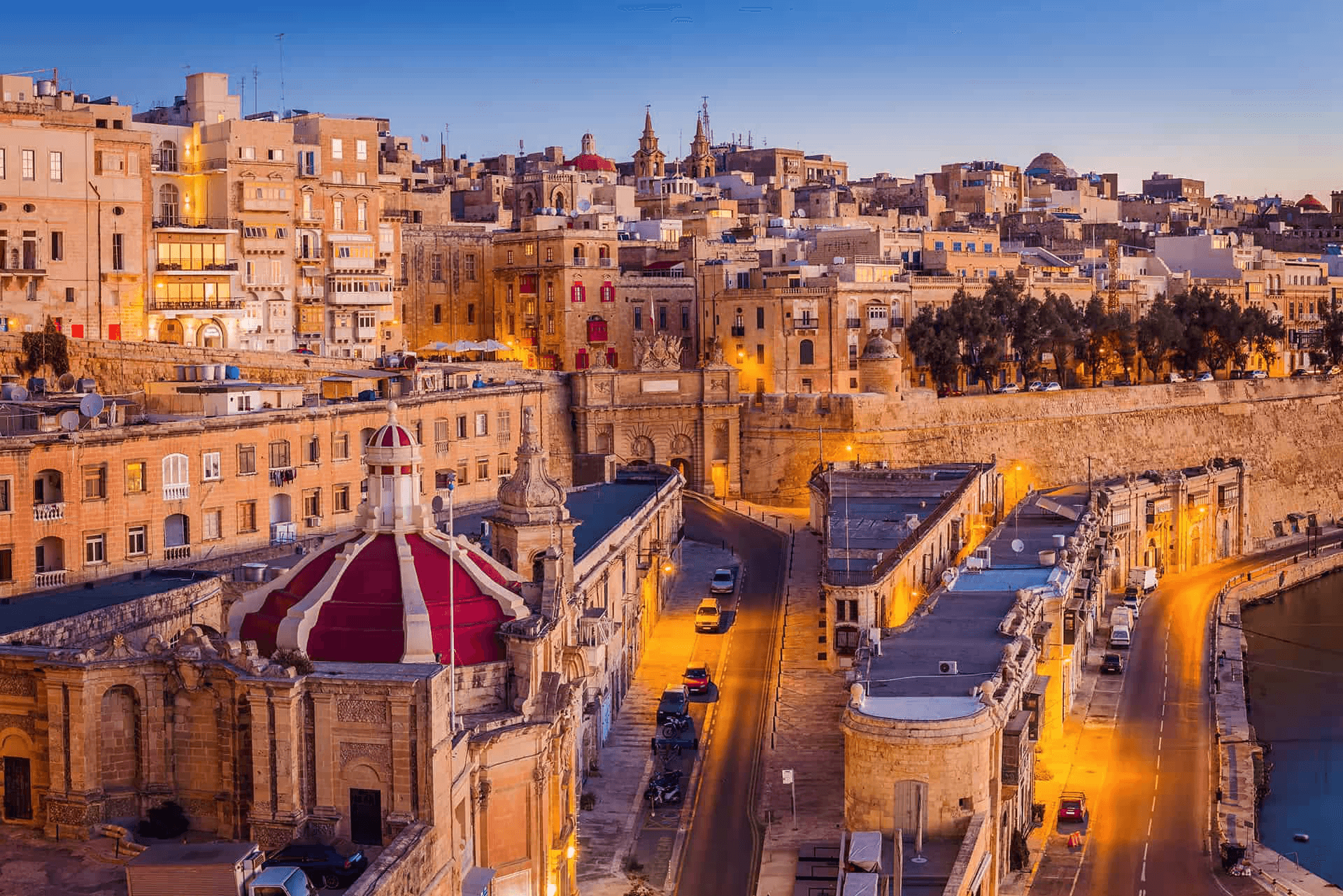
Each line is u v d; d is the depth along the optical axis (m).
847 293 189.62
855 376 190.50
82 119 145.12
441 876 53.94
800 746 96.19
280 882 48.59
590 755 91.56
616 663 102.94
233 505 97.31
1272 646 150.38
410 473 66.31
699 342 199.25
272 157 161.75
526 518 82.69
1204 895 83.81
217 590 82.00
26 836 56.31
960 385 199.75
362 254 175.88
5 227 131.25
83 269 137.25
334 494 106.75
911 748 74.69
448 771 55.53
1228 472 186.62
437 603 64.44
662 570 125.75
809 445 175.25
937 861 72.62
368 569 64.19
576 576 88.06
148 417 98.19
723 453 177.12
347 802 54.47
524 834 62.34
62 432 86.56
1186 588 165.00
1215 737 111.62
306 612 62.25
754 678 110.00
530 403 133.38
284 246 163.25
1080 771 103.81
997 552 125.31
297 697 54.19
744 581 136.50
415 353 178.62
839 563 112.69
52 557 86.19
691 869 79.12
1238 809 98.12
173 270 150.12
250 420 98.44
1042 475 192.50
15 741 57.22
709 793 89.38
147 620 74.25
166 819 56.00
